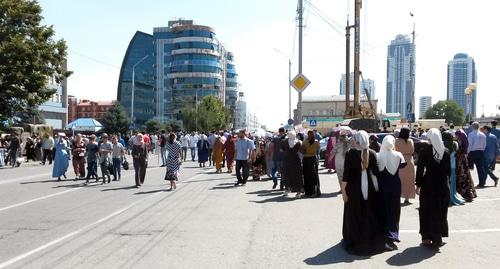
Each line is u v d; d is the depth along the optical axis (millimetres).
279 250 7887
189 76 161250
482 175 15555
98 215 11398
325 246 8141
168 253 7738
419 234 8992
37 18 35500
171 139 16578
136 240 8695
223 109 136000
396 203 7941
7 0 34625
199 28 162500
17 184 18844
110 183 19047
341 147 12203
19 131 39844
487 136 15766
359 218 7594
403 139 12453
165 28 168250
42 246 8266
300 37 28141
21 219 10906
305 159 14359
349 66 38344
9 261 7305
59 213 11719
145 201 13742
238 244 8320
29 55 33906
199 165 29500
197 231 9445
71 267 6973
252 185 17953
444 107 138000
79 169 21156
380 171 7879
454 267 6789
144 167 18125
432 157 7941
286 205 12734
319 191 14461
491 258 7227
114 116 89562
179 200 13898
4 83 33750
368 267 6848
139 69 163875
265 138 23359
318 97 124438
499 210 11273
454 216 10602
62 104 106188
